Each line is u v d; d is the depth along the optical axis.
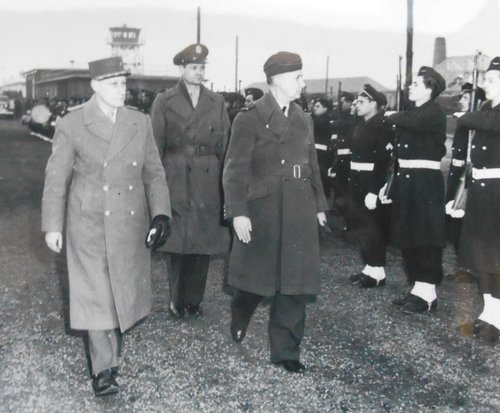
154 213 3.40
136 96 12.30
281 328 3.63
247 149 3.51
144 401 3.23
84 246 3.22
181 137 4.54
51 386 3.40
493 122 4.01
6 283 5.36
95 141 3.23
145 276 3.41
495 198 4.09
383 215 5.22
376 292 5.20
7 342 4.02
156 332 4.22
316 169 3.70
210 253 4.49
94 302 3.21
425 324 4.43
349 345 4.03
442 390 3.40
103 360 3.28
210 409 3.16
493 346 4.01
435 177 4.64
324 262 6.15
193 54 4.45
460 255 4.25
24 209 8.78
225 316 4.57
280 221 3.52
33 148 17.12
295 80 3.49
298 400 3.26
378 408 3.19
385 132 5.12
